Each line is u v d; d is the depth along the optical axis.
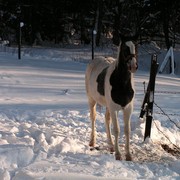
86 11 42.22
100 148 8.07
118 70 7.08
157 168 6.88
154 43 39.62
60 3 40.22
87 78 8.64
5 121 9.56
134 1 37.41
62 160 6.62
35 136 8.07
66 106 11.76
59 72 19.56
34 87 14.73
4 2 39.31
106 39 45.09
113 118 7.34
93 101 8.48
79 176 5.68
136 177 6.21
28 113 10.55
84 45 42.47
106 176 5.91
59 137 7.84
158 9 35.06
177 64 30.80
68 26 46.47
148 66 29.84
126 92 7.13
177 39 40.81
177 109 12.12
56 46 41.25
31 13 40.53
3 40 40.69
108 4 40.84
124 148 8.16
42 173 5.75
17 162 6.34
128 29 37.19
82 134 8.97
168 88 16.28
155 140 8.88
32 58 27.42
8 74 17.75
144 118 9.56
